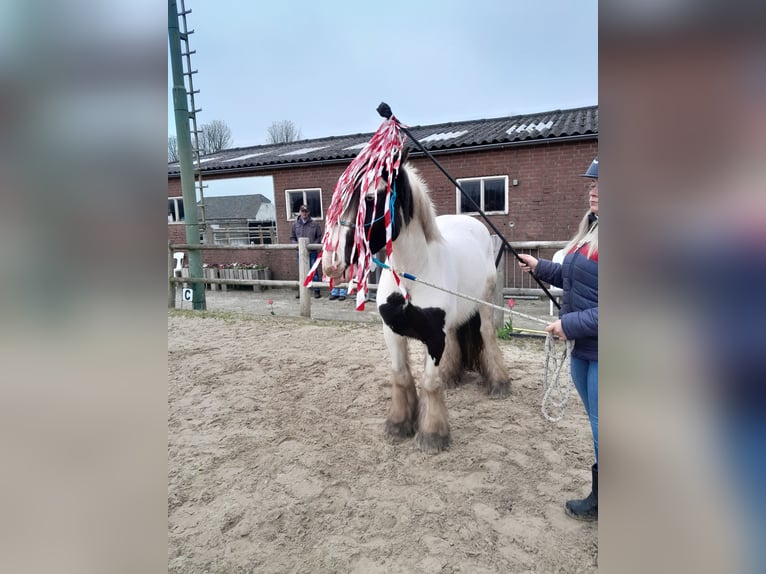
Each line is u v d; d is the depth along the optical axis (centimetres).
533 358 386
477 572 162
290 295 796
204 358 407
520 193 661
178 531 188
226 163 905
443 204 705
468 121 972
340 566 167
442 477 220
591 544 175
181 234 980
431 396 247
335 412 295
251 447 254
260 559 172
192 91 693
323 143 1112
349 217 197
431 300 225
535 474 220
